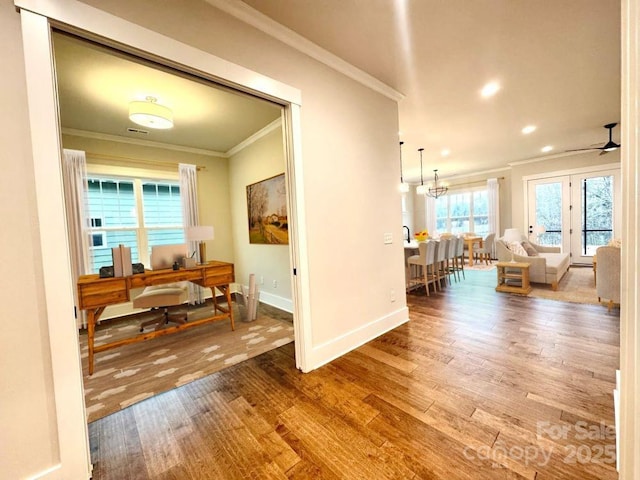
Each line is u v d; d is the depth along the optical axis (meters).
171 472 1.41
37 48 1.23
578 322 3.11
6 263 1.21
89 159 3.96
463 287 5.04
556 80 3.09
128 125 3.72
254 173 4.50
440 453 1.45
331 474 1.36
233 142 4.62
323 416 1.77
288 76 2.19
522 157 6.92
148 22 1.53
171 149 4.65
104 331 3.55
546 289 4.60
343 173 2.65
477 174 8.59
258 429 1.69
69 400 1.32
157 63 1.64
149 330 3.51
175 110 3.31
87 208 3.84
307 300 2.33
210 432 1.68
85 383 2.29
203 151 4.97
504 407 1.77
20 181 1.23
